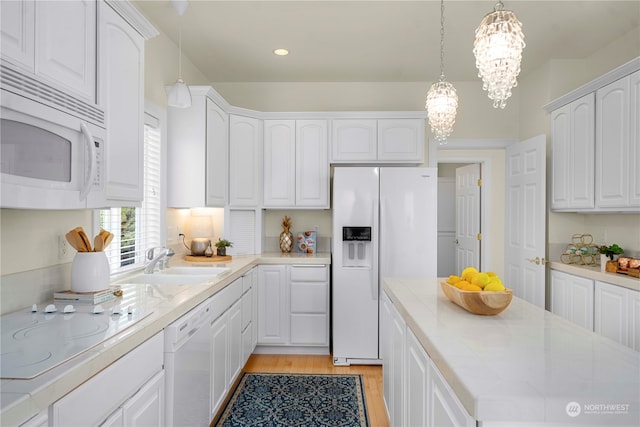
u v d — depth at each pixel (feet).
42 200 4.23
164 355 5.55
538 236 11.87
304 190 13.20
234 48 11.41
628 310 8.82
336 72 13.35
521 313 5.64
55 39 4.47
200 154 10.50
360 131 13.12
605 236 11.48
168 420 5.56
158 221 9.80
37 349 3.88
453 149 14.53
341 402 9.27
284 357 12.50
